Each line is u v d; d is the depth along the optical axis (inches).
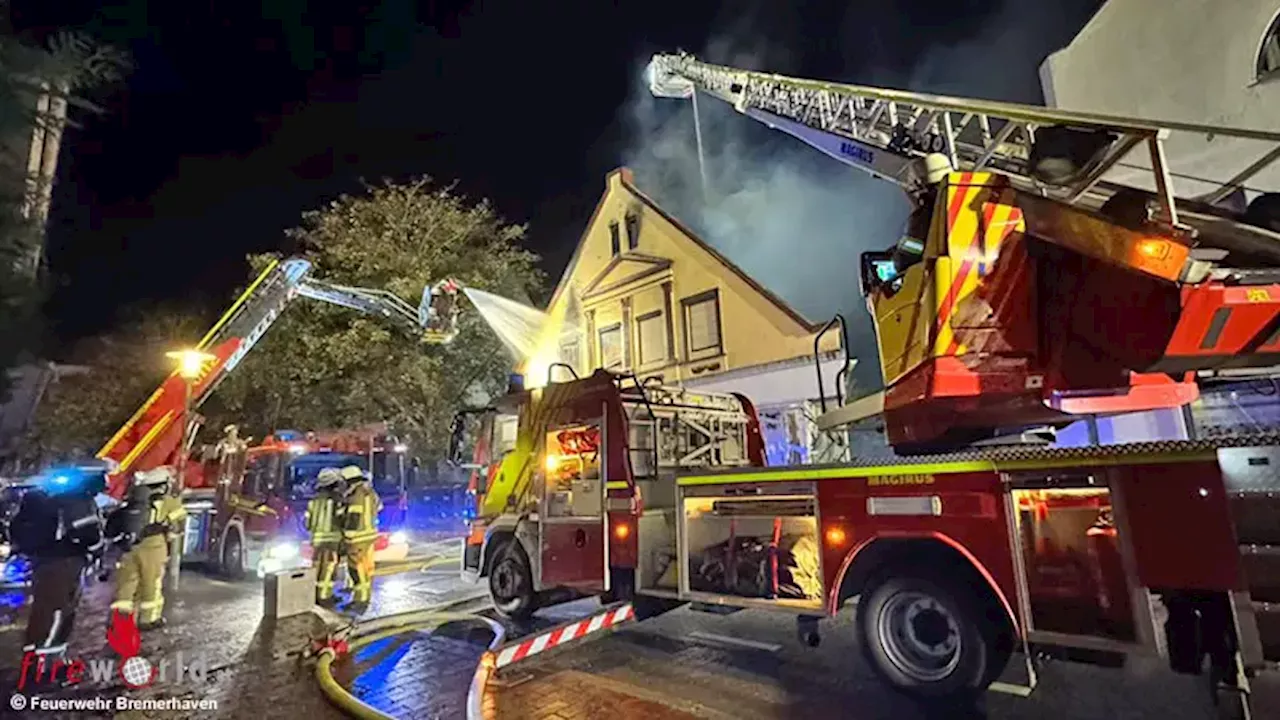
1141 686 170.1
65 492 216.4
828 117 359.3
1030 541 141.8
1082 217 150.4
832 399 521.0
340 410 682.8
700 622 260.1
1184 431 238.1
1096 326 150.4
